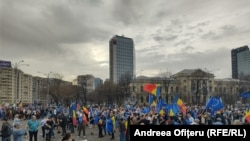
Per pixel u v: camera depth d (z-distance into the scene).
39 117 51.78
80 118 28.72
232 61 187.38
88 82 190.75
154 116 23.50
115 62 195.75
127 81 127.62
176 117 23.28
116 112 31.84
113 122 26.45
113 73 194.50
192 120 22.16
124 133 20.95
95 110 40.53
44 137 25.70
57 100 125.94
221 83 146.00
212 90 143.88
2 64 97.88
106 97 131.38
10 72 186.00
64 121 28.73
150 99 32.69
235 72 184.88
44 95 151.25
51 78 145.12
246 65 177.12
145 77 153.50
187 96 146.12
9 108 54.59
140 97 150.25
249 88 128.62
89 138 27.22
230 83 146.12
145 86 30.92
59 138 26.73
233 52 186.62
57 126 30.92
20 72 197.38
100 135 27.75
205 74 129.75
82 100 133.88
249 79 146.25
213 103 23.61
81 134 30.58
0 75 179.25
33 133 20.64
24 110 52.44
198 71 129.62
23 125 39.19
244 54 179.38
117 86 127.81
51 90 133.25
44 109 55.25
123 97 125.75
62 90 133.62
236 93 133.88
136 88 151.00
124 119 22.70
